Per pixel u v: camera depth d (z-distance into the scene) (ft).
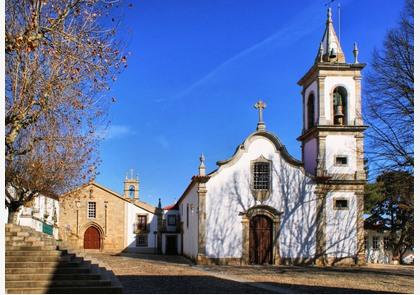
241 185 111.45
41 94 48.55
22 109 47.65
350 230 111.96
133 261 118.83
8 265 52.75
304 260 110.22
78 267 53.98
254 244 110.73
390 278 82.43
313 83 120.37
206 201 109.81
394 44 90.53
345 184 113.29
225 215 110.01
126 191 194.59
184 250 153.28
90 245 181.06
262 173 112.68
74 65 48.32
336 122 117.29
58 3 45.91
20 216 112.27
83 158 93.09
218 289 64.69
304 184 112.68
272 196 111.65
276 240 110.32
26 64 47.75
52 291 51.13
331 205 112.47
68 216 180.24
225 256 108.78
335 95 117.70
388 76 91.30
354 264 110.63
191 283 70.59
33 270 52.65
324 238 111.24
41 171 88.58
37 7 43.75
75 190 109.91
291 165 113.19
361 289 67.21
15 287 50.70
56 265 53.67
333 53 117.08
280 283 73.15
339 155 114.21
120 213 183.42
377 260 143.84
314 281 76.43
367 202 140.87
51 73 48.70
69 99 52.03
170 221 185.06
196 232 115.14
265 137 113.39
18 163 86.99
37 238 63.26
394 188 100.01
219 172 111.24
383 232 145.59
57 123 61.52
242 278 79.56
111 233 182.09
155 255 165.58
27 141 62.95
